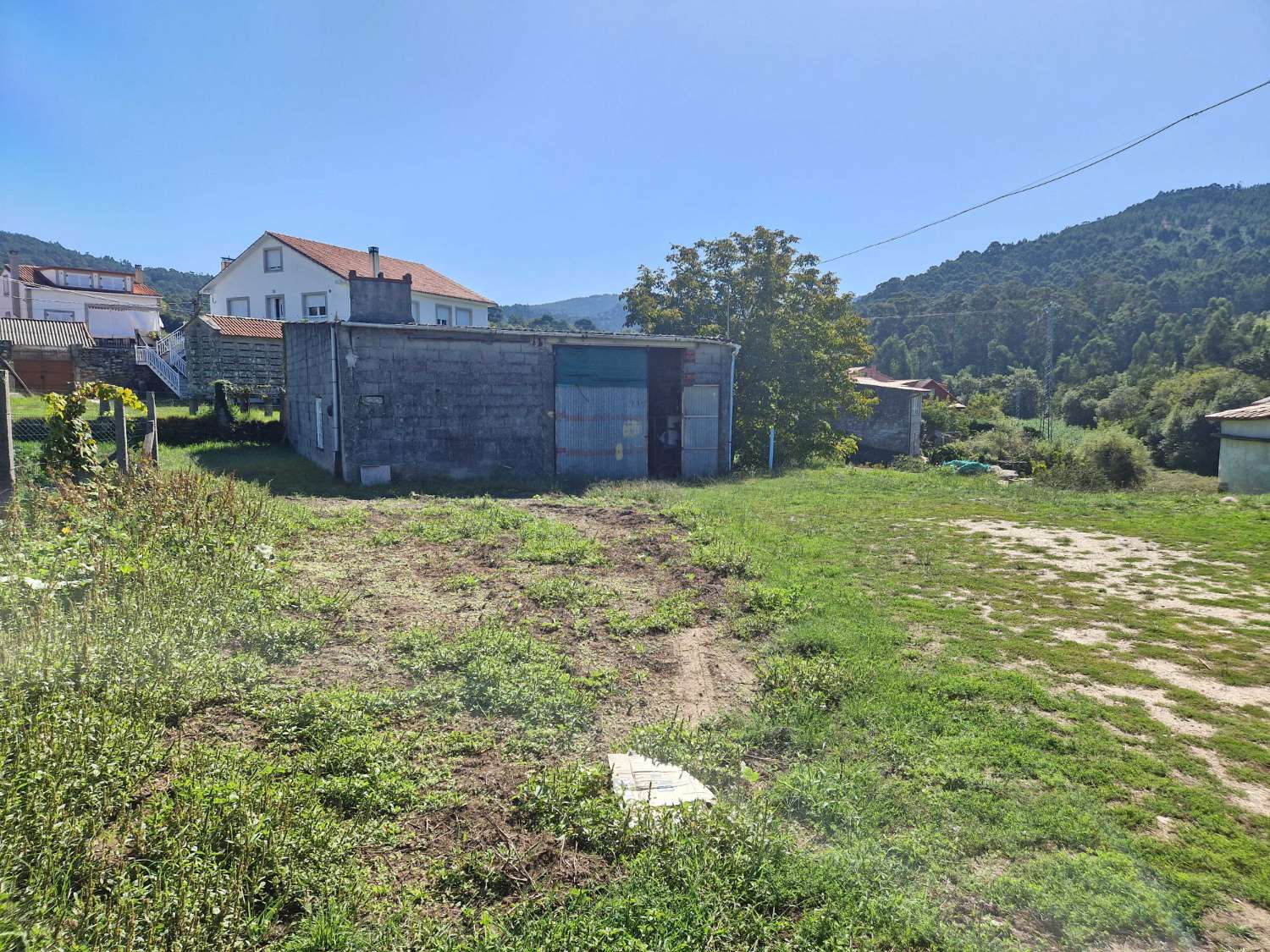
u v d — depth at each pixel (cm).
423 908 277
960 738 422
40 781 291
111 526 695
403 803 340
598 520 1091
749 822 330
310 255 3306
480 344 1487
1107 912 283
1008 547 909
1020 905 290
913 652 555
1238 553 861
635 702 487
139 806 303
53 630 438
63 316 4547
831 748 419
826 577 771
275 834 288
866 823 343
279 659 492
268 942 252
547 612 646
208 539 692
